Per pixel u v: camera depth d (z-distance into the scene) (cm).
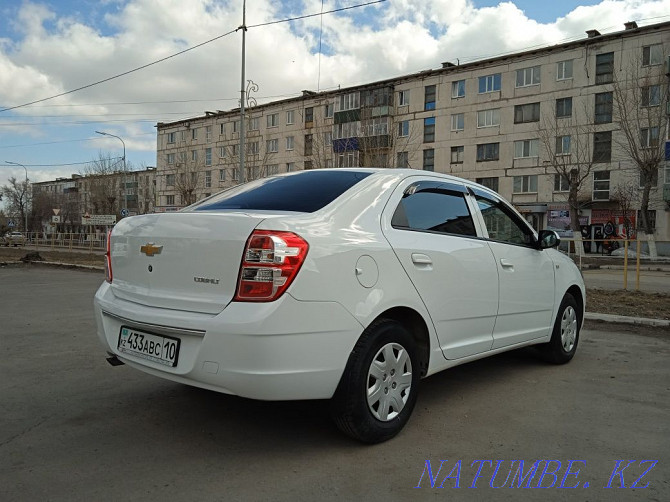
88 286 1199
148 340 298
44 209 7500
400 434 324
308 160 4794
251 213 294
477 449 304
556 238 456
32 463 280
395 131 3706
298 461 285
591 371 476
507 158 3688
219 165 5656
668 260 2475
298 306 265
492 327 397
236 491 252
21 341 582
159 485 257
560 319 489
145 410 363
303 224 282
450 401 389
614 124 3281
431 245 343
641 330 667
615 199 3297
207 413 358
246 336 257
